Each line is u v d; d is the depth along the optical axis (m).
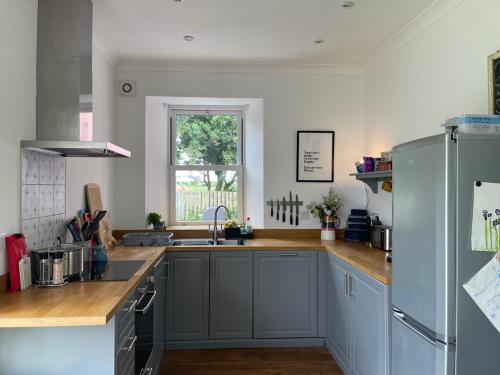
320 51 3.48
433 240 1.62
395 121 3.24
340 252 2.99
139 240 3.34
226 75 3.87
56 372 1.65
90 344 1.66
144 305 2.21
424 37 2.78
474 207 1.54
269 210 3.90
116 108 3.75
